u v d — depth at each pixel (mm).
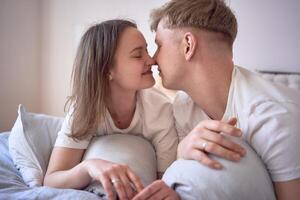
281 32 2076
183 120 894
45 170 929
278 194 633
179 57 764
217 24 741
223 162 592
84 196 665
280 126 615
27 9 2520
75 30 2572
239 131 614
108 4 2506
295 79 1942
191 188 583
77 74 865
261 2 2094
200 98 802
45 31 2621
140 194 577
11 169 934
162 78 827
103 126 896
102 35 827
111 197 608
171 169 658
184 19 747
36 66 2645
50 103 2725
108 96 871
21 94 2582
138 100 936
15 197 690
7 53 2447
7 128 2518
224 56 759
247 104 690
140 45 828
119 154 775
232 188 562
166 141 913
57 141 863
